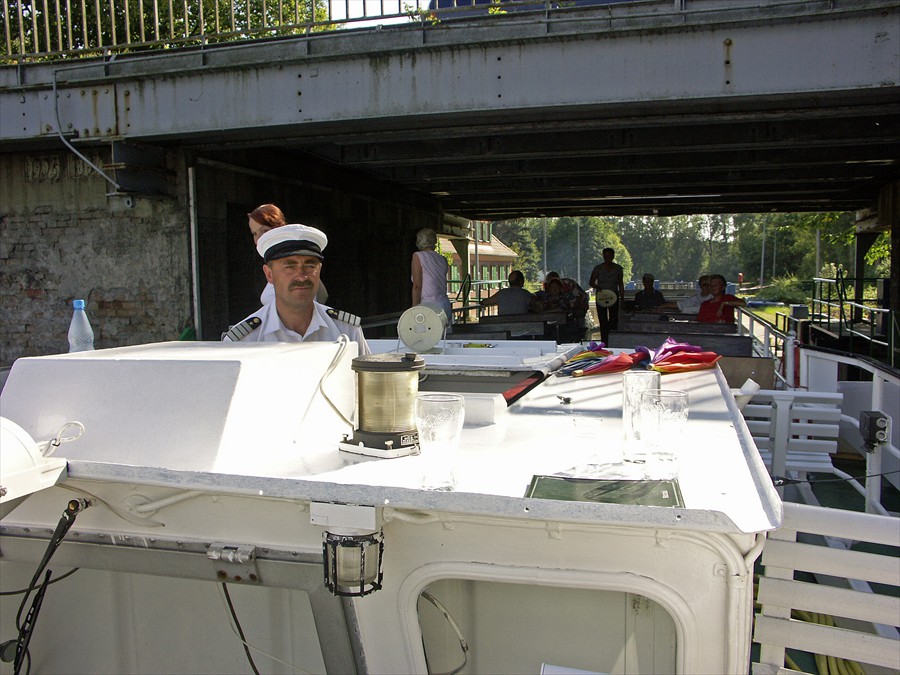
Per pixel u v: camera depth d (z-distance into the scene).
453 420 1.46
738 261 79.56
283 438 1.78
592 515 1.21
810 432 4.09
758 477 1.47
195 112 6.95
